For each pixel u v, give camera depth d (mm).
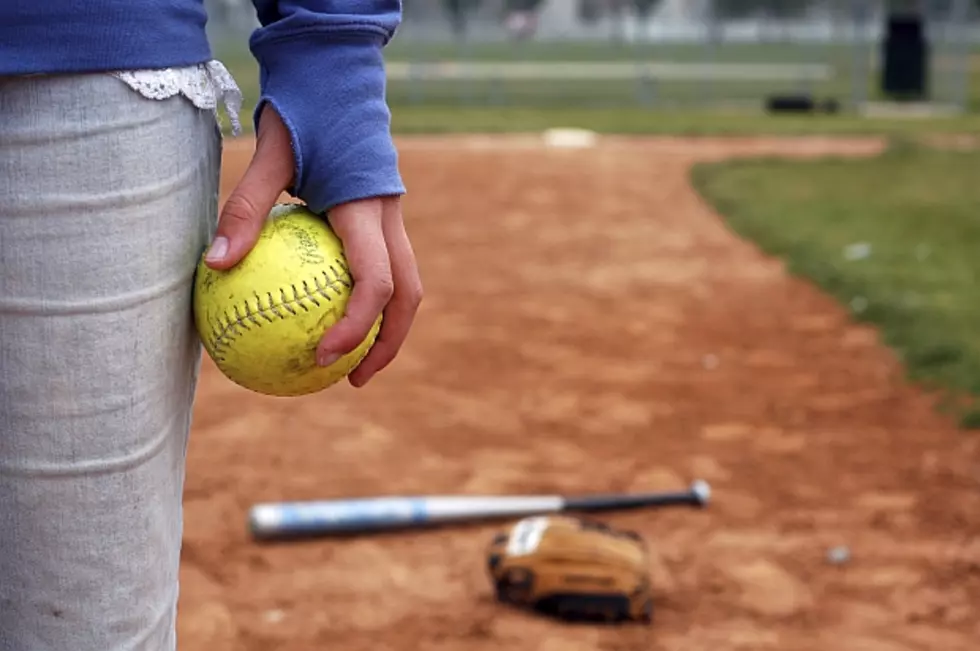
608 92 26484
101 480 1438
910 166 14430
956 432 4984
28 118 1362
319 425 5043
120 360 1421
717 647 3070
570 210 11305
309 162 1474
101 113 1374
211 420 5098
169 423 1518
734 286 7934
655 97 25578
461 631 3154
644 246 9453
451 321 6980
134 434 1448
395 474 4457
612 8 47219
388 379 5750
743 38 41531
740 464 4617
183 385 1552
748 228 10039
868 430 5027
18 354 1398
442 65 34406
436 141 17031
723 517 4055
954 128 19719
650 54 39281
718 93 26656
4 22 1338
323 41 1466
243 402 5371
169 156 1444
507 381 5758
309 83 1464
